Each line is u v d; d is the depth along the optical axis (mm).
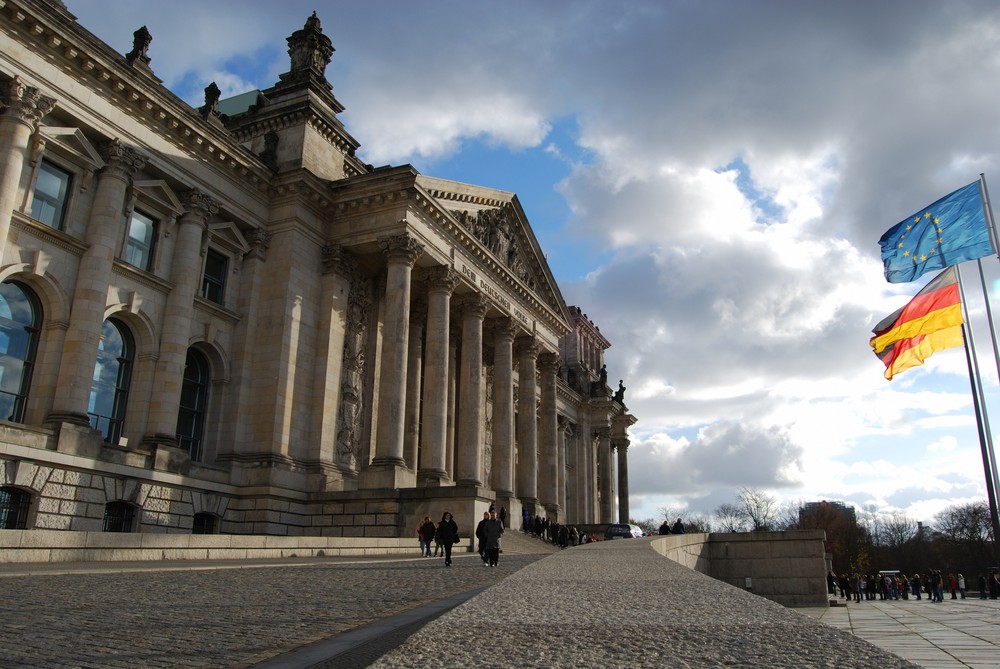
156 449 48812
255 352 57969
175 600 19281
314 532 55875
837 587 105562
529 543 62375
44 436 42312
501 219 78938
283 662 10742
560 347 145500
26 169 44000
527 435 82375
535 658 5348
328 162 65812
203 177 55250
